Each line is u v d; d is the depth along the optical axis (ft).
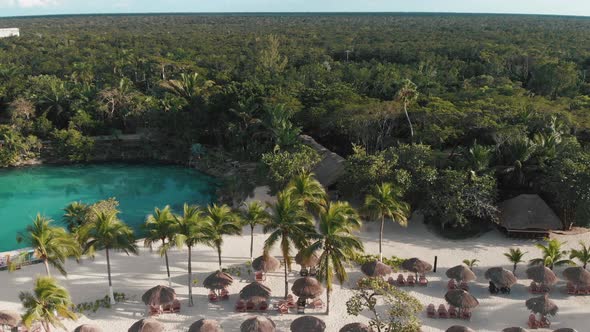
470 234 148.77
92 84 313.94
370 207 128.47
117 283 121.80
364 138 204.95
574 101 237.45
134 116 268.41
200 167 241.35
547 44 501.15
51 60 404.16
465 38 590.96
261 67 353.51
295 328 98.84
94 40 574.15
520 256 124.26
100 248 111.96
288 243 109.19
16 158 242.58
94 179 228.22
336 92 235.20
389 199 126.93
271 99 231.71
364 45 488.44
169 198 203.51
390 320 93.91
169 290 108.58
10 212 187.42
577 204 139.95
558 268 129.39
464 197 142.20
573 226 153.48
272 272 128.26
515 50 387.55
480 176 151.74
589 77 336.29
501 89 263.29
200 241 107.34
